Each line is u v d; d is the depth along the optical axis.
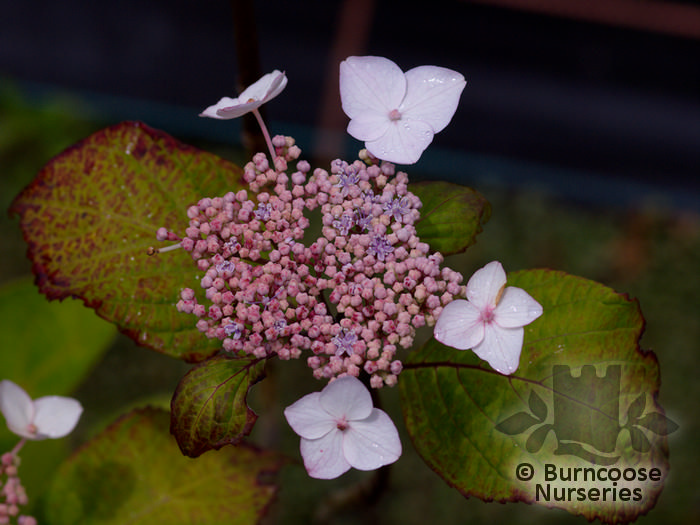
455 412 0.38
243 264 0.36
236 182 0.39
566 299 0.37
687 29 0.60
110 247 0.39
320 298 0.37
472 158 1.23
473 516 0.83
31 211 0.39
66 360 0.44
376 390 0.39
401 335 0.36
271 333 0.36
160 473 0.42
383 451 0.34
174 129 1.20
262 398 0.55
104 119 1.15
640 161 1.27
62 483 0.41
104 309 0.38
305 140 1.23
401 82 0.37
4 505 0.39
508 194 1.09
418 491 0.84
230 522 0.41
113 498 0.41
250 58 0.41
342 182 0.37
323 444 0.35
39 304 0.44
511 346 0.35
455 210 0.39
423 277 0.37
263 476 0.42
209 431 0.35
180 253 0.39
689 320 0.96
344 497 0.52
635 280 1.01
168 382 0.90
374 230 0.36
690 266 1.02
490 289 0.35
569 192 1.17
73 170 0.39
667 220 1.07
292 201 0.37
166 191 0.39
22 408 0.38
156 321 0.38
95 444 0.42
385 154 0.36
